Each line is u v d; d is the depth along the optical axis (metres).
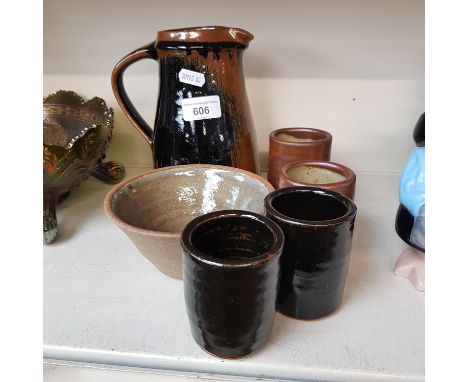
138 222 0.48
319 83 0.71
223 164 0.54
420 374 0.35
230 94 0.52
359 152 0.75
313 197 0.41
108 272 0.49
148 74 0.73
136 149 0.78
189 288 0.34
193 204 0.53
